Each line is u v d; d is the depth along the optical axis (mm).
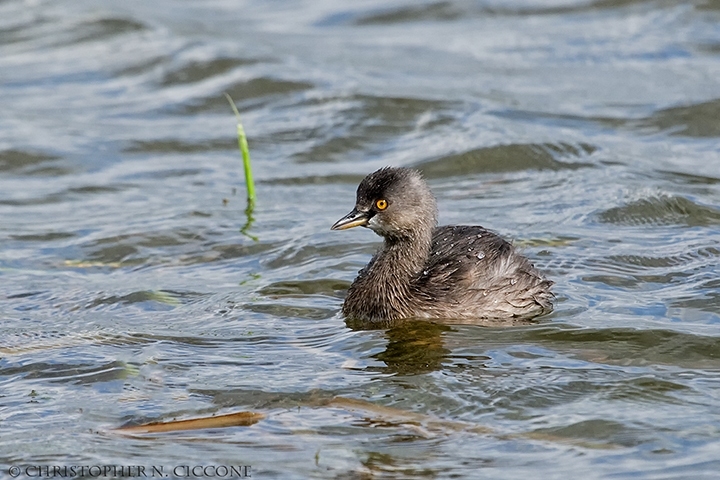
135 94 22500
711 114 20469
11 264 15227
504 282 13773
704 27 24641
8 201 17828
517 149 19141
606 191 17359
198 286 14414
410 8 26594
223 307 13672
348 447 10047
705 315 13094
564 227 16125
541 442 10109
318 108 21359
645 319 13016
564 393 11117
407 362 12000
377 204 13805
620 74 22641
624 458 9750
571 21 25578
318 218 16875
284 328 13055
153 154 19891
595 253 15133
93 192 18234
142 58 23828
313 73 22781
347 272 14828
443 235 14625
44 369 11812
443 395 11086
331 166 19234
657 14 25484
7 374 11703
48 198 17953
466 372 11672
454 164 18984
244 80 22500
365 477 9508
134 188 18406
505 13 26281
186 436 10312
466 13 26391
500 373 11617
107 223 16766
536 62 23453
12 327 13016
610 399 10945
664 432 10203
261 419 10602
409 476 9531
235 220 16844
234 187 18453
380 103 21266
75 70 23625
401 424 10500
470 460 9789
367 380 11477
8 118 21250
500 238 14508
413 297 13562
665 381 11320
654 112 20719
